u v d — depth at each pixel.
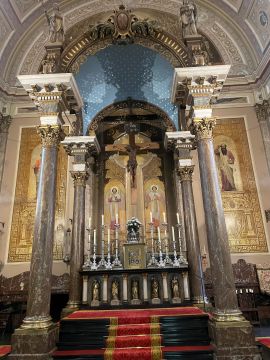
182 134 10.41
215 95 7.34
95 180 12.30
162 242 11.19
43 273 5.94
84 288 8.73
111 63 9.92
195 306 8.28
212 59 13.19
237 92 12.94
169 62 8.72
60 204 11.76
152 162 12.52
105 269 8.80
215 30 13.53
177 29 8.69
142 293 8.64
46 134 6.97
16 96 13.17
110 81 10.49
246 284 10.34
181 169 10.23
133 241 9.25
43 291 5.84
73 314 7.29
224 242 6.01
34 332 5.40
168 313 7.01
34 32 13.63
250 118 12.55
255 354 5.11
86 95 10.61
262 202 11.45
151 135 12.95
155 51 8.88
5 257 11.13
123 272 8.75
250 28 12.52
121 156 12.64
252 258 10.80
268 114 12.18
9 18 12.23
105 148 12.54
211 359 5.28
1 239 11.29
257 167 11.88
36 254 6.06
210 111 6.98
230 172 11.98
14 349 5.30
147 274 8.80
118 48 9.38
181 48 8.00
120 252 10.98
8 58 13.07
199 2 13.59
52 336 5.69
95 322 6.33
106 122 12.99
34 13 13.23
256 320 9.42
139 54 9.65
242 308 9.63
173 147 10.94
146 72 10.28
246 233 11.15
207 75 7.05
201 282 8.66
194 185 11.80
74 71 8.31
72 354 5.42
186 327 6.14
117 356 5.36
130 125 12.48
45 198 6.46
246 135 12.38
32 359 5.19
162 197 11.99
